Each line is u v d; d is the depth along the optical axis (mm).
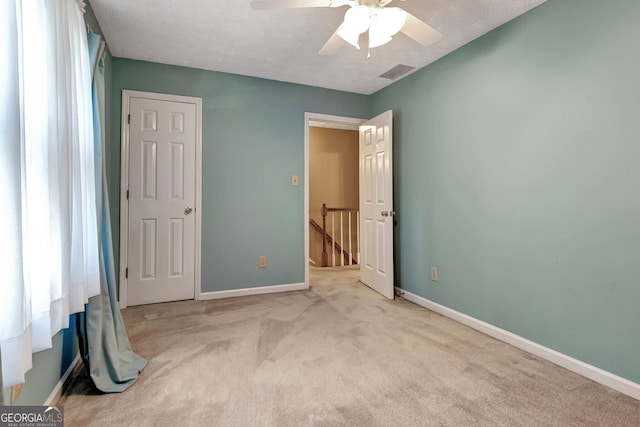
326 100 3689
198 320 2625
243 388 1655
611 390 1669
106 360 1698
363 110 3883
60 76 1319
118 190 2883
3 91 914
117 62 2873
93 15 2168
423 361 1960
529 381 1748
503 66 2293
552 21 1981
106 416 1423
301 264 3623
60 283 1306
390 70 3152
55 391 1512
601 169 1750
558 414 1467
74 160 1505
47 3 1238
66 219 1336
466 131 2604
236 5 2092
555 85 1968
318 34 2463
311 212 5781
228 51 2756
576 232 1867
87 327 1666
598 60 1758
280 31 2418
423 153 3082
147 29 2391
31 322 1083
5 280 934
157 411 1463
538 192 2070
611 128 1707
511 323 2238
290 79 3416
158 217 3029
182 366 1877
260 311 2859
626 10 1644
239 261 3340
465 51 2605
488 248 2416
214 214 3232
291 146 3537
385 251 3342
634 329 1622
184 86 3096
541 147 2049
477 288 2506
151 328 2447
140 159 2959
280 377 1764
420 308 2998
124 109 2889
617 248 1689
